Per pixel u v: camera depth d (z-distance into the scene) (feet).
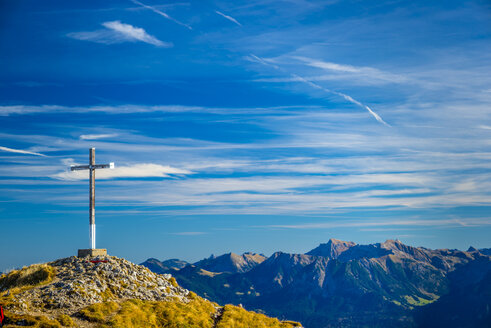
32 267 196.95
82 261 202.08
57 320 152.15
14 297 165.99
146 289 195.11
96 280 184.44
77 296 170.50
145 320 166.09
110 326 155.12
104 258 205.87
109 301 173.47
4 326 143.02
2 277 198.70
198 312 189.16
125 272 199.72
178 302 191.93
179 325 169.99
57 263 203.72
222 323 184.75
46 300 165.68
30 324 146.30
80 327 152.35
